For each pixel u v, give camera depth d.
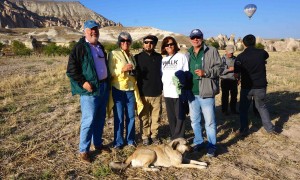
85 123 3.06
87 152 3.12
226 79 4.75
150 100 3.50
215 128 3.26
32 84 7.48
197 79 3.23
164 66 3.39
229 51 4.78
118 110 3.38
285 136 3.92
